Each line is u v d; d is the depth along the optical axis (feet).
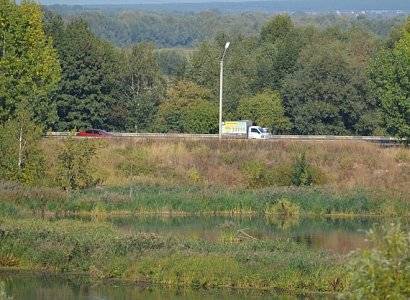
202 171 554.05
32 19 621.31
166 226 408.46
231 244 322.34
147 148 573.74
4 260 310.65
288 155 571.28
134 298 266.36
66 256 306.14
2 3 611.47
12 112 597.93
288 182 537.24
